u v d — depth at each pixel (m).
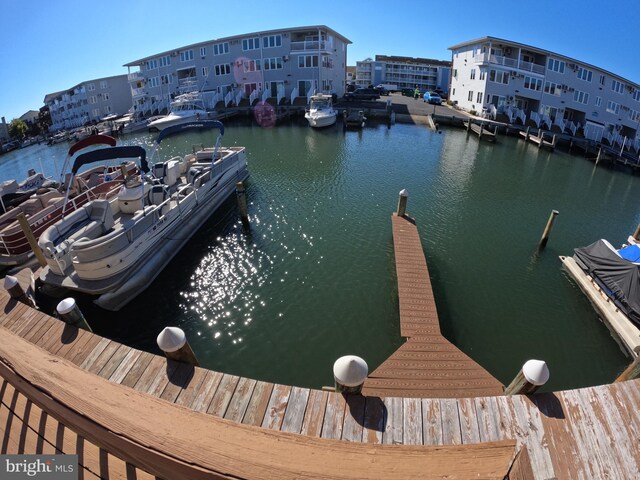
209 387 3.86
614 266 8.91
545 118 31.59
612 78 35.00
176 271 9.86
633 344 7.50
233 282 9.48
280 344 7.61
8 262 8.86
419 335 6.76
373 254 10.77
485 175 19.39
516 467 2.19
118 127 36.69
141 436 2.49
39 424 3.10
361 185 16.83
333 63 41.38
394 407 3.59
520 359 7.43
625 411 3.40
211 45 39.53
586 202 16.20
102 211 9.25
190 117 33.44
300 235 11.91
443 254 11.12
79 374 3.13
